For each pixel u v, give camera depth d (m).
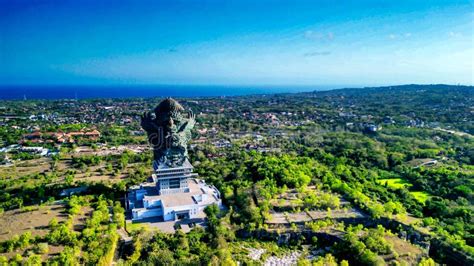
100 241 165.38
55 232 164.62
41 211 197.88
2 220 186.00
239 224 194.62
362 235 180.75
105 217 190.88
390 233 185.38
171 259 156.00
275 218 198.12
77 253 154.00
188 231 190.25
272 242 184.50
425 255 169.00
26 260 144.38
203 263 154.38
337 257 170.75
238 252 173.62
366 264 160.88
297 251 178.00
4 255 151.25
